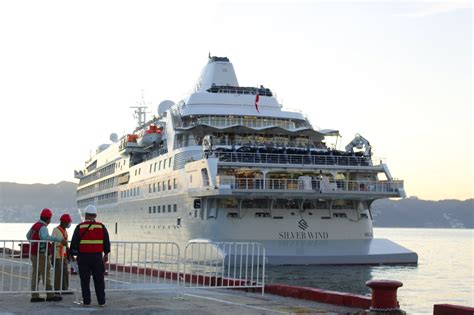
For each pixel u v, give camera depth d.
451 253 99.31
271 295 21.48
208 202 43.38
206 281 25.41
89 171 91.69
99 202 80.75
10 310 15.84
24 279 25.97
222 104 51.91
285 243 42.62
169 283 25.59
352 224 45.12
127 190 64.88
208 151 43.47
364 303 17.88
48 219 18.17
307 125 53.69
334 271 40.31
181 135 50.59
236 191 40.72
